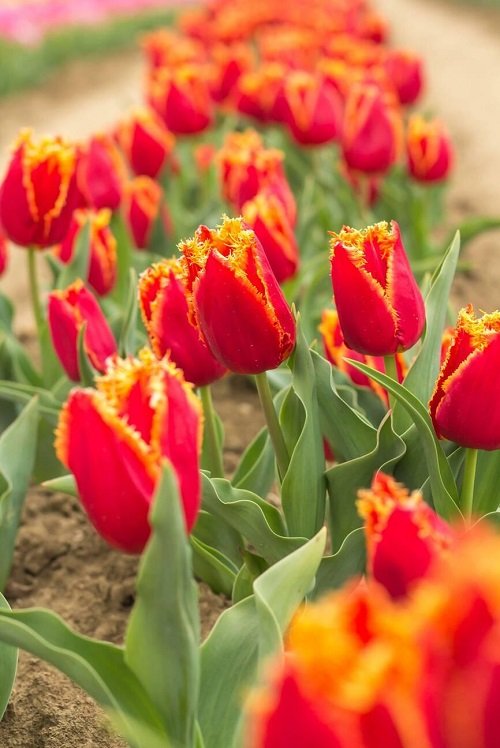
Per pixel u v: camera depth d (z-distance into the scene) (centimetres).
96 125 465
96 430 69
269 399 91
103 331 103
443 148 168
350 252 84
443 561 64
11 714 98
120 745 95
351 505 93
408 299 86
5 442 102
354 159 155
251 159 131
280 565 76
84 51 725
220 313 83
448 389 82
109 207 146
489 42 645
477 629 51
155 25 865
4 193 115
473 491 92
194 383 90
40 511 123
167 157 179
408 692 53
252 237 83
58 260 136
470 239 167
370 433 93
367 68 254
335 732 52
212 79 240
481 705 50
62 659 75
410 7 915
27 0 815
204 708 80
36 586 114
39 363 170
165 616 71
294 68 251
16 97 557
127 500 70
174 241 164
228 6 440
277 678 53
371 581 66
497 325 81
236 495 91
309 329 134
